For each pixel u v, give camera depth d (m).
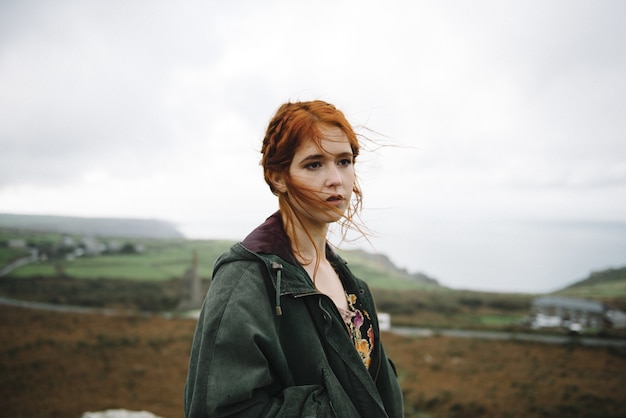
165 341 24.94
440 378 20.16
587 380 20.20
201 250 128.25
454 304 65.75
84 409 14.27
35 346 23.67
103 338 25.97
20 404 14.67
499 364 23.39
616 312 54.91
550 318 53.25
